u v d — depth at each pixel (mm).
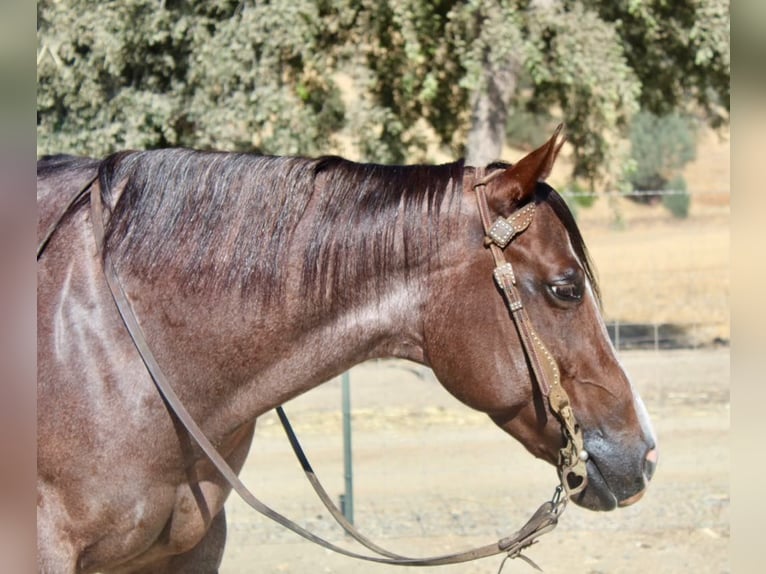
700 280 14945
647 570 5430
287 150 9953
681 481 7117
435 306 2766
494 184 2777
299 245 2777
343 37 10789
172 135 10102
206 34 9859
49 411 2643
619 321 12875
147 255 2764
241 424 2848
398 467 7602
